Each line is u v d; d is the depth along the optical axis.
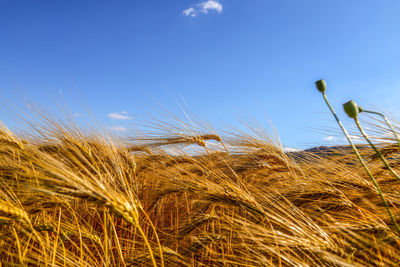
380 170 0.54
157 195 0.52
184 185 0.48
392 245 0.33
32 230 0.35
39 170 0.35
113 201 0.30
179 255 0.40
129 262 0.40
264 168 0.69
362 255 0.33
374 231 0.35
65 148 0.52
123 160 0.62
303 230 0.37
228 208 0.51
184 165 0.72
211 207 0.51
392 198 0.45
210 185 0.47
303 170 0.68
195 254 0.42
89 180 0.33
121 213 0.30
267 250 0.36
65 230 0.42
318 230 0.38
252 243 0.39
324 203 0.47
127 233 0.52
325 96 0.27
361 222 0.40
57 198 0.39
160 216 0.62
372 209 0.45
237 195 0.44
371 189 0.47
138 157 0.78
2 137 0.54
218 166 0.72
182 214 0.61
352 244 0.35
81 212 0.54
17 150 0.47
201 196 0.46
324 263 0.33
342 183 0.51
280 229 0.41
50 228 0.38
